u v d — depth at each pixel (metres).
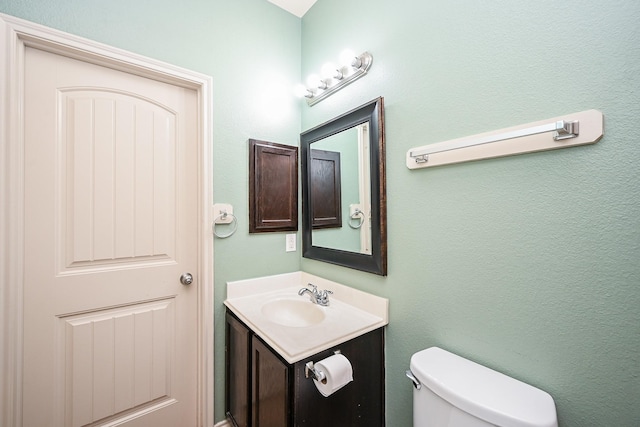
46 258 1.10
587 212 0.69
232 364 1.42
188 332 1.44
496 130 0.86
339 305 1.38
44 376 1.10
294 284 1.74
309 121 1.73
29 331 1.07
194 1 1.41
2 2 0.98
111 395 1.24
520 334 0.82
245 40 1.58
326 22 1.59
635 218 0.63
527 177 0.80
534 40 0.78
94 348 1.21
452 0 0.98
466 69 0.94
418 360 0.92
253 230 1.58
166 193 1.38
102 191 1.21
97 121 1.20
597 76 0.67
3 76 0.97
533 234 0.79
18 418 1.04
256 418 1.16
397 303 1.17
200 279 1.43
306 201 1.71
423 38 1.07
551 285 0.76
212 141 1.45
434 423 0.81
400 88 1.16
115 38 1.19
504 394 0.75
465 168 0.94
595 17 0.68
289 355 0.93
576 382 0.72
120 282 1.26
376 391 1.19
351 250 1.38
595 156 0.68
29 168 1.07
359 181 1.33
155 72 1.29
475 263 0.92
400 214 1.16
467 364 0.90
